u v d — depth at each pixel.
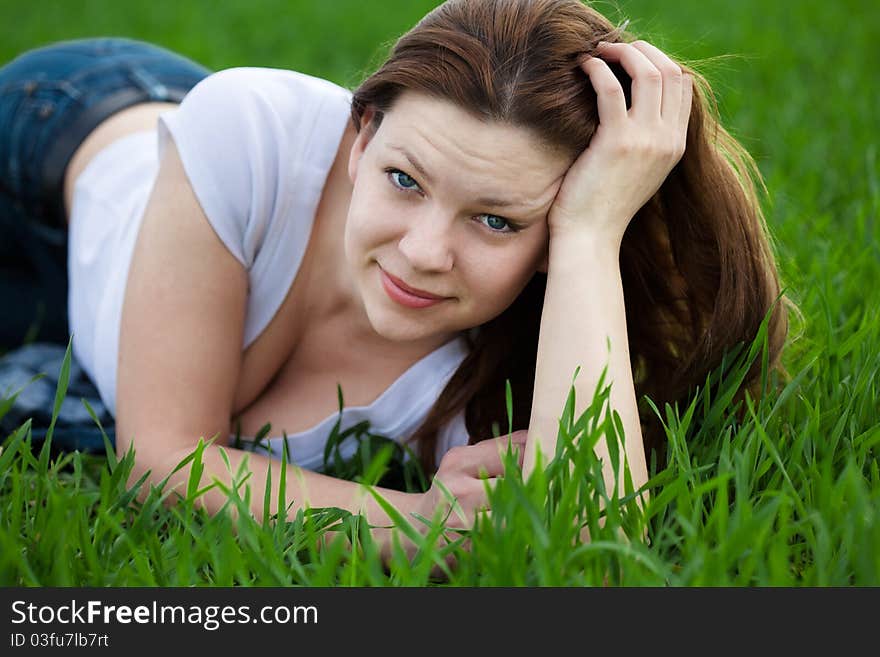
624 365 3.88
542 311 4.06
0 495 4.17
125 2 14.81
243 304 4.36
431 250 3.56
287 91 4.35
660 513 3.60
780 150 8.28
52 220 6.27
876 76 10.57
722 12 13.90
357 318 4.42
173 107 6.27
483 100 3.44
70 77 6.18
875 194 6.61
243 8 14.59
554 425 3.82
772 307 4.14
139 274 4.28
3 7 14.33
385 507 3.20
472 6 3.63
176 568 3.44
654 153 3.84
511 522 3.17
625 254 4.42
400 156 3.54
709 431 4.25
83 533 3.40
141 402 4.21
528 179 3.60
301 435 4.56
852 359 4.56
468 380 4.43
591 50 3.78
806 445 3.98
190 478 3.61
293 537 3.61
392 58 3.69
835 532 3.39
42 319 6.63
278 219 4.27
